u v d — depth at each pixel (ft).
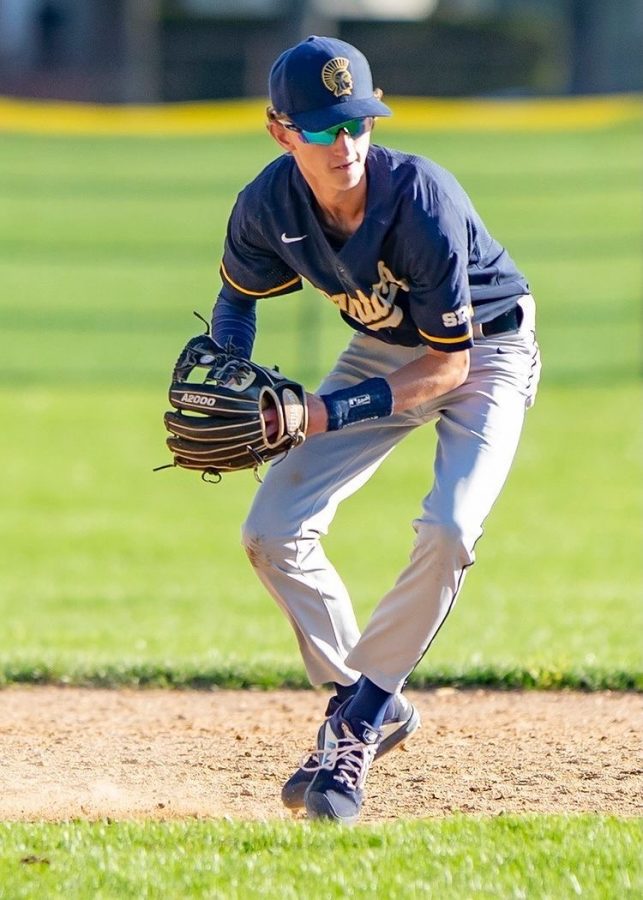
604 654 81.66
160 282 279.90
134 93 494.59
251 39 503.61
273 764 59.36
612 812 51.80
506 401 51.06
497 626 96.27
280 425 47.93
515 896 41.37
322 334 238.68
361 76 45.96
